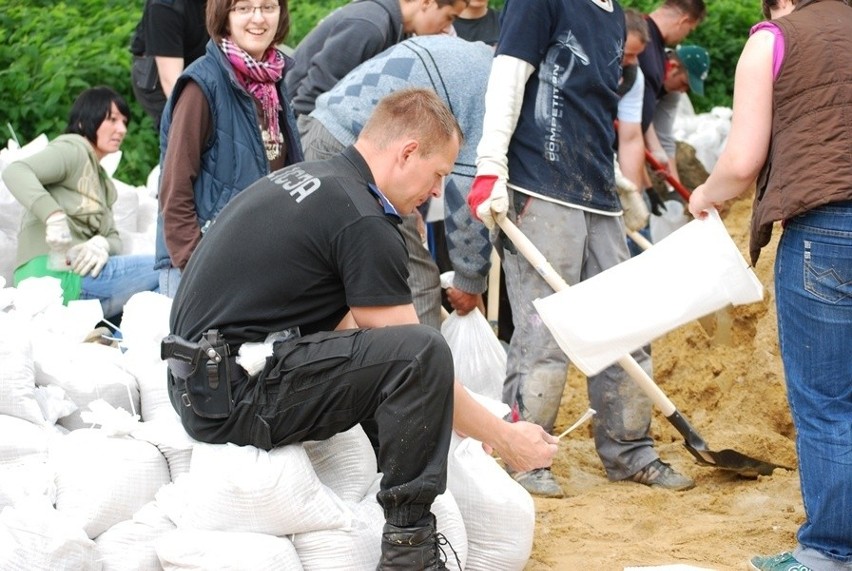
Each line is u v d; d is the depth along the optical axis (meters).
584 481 9.28
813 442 6.85
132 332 7.70
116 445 6.57
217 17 8.67
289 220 6.33
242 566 6.11
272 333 6.37
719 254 7.47
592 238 8.95
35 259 10.34
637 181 12.79
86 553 6.15
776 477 8.91
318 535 6.32
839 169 6.62
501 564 6.95
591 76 8.61
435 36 9.41
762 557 7.12
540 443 6.74
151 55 12.33
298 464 6.27
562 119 8.61
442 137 6.52
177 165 8.51
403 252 6.36
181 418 6.54
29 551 6.03
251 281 6.34
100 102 10.92
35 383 7.27
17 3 18.41
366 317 6.30
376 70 9.14
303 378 6.20
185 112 8.54
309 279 6.34
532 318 8.80
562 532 7.93
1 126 15.29
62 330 7.88
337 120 9.12
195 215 8.59
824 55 6.77
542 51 8.55
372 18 10.53
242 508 6.21
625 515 8.26
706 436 10.09
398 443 6.09
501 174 8.41
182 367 6.34
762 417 10.34
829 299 6.76
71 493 6.41
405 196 6.60
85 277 10.42
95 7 19.06
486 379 9.27
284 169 6.60
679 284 7.53
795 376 6.96
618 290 7.59
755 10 21.98
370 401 6.21
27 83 15.52
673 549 7.55
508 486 7.05
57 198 10.61
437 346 6.11
